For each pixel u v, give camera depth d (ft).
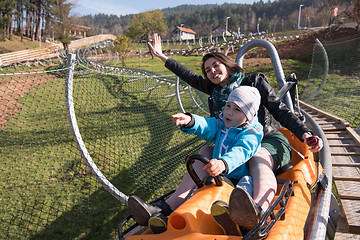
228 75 9.56
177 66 12.03
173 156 21.43
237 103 7.74
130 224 14.35
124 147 22.13
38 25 194.70
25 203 15.65
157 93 37.68
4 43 167.43
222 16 551.59
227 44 139.85
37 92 27.86
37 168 19.06
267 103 9.21
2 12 170.40
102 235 13.64
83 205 15.65
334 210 12.82
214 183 7.19
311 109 33.76
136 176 18.35
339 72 51.96
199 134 8.52
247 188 7.13
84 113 26.61
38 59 80.94
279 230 6.11
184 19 565.53
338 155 18.67
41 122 24.94
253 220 5.67
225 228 6.16
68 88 12.21
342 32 101.76
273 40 140.05
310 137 8.05
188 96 39.99
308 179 8.84
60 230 13.88
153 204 7.20
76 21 156.66
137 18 150.51
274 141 9.08
